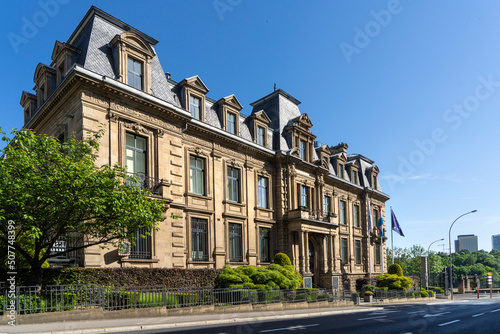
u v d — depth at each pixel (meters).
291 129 35.62
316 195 37.78
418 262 92.00
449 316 20.06
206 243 26.86
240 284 23.14
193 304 18.98
